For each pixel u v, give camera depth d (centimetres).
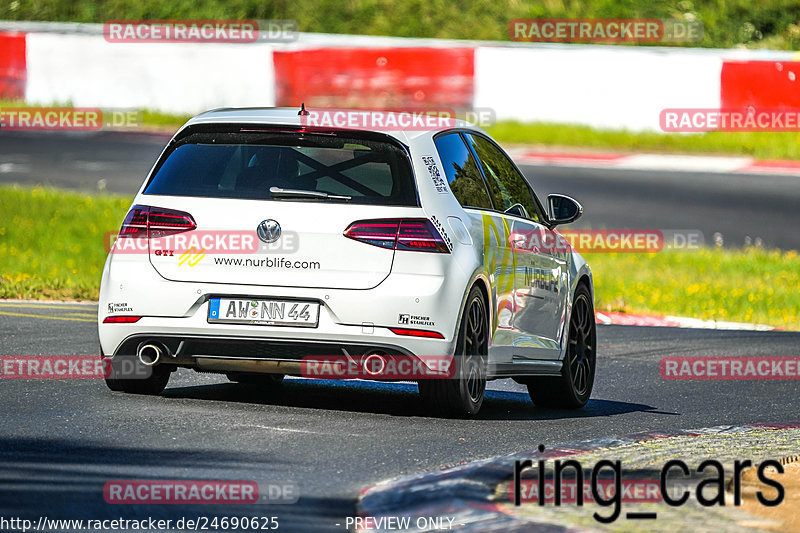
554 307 3322
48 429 2561
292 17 13300
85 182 8619
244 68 11150
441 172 2930
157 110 11225
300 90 11088
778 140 11075
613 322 5553
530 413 3192
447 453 2512
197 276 2812
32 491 2044
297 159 2861
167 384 3272
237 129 2902
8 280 5366
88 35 11088
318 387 3362
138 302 2830
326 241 2788
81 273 5819
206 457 2359
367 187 2828
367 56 11000
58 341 3866
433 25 13212
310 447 2502
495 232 3042
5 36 11025
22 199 7475
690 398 3556
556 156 10625
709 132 11206
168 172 2894
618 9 13200
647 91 11144
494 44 11250
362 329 2773
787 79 11031
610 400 3509
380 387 3431
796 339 5006
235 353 2817
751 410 3359
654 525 1886
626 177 9819
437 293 2784
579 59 11144
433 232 2808
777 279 6888
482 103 11106
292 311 2778
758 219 8612
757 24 13112
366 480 2245
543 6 13362
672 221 8394
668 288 6450
